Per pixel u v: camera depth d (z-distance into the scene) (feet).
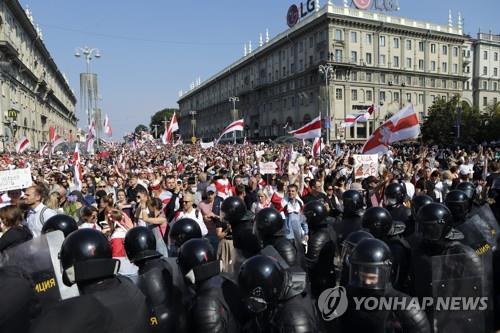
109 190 35.09
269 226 12.85
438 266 10.03
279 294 8.21
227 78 332.19
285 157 62.23
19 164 60.13
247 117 293.02
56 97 263.70
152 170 43.78
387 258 8.80
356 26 203.82
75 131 404.36
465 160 51.93
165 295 9.80
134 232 11.02
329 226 15.75
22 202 19.81
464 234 11.66
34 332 6.30
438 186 31.14
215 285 9.33
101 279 7.57
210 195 25.13
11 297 6.55
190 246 9.71
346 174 40.55
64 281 7.68
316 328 8.46
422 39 223.71
